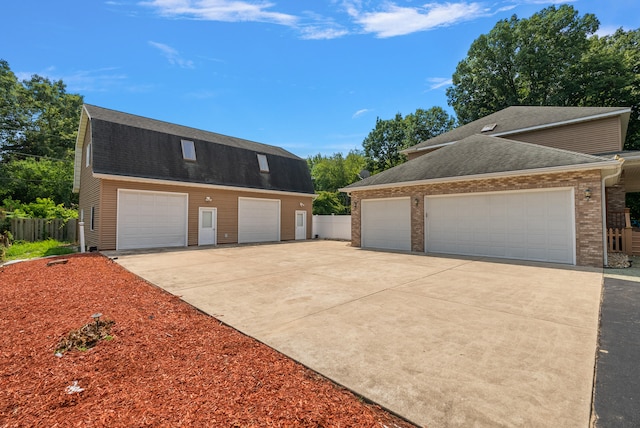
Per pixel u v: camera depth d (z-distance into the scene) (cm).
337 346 331
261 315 436
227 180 1564
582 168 834
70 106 3209
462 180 1059
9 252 1159
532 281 655
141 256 1073
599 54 2153
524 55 2327
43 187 2261
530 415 215
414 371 278
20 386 248
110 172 1195
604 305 481
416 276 712
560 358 304
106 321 382
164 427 197
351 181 4184
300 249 1320
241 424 201
